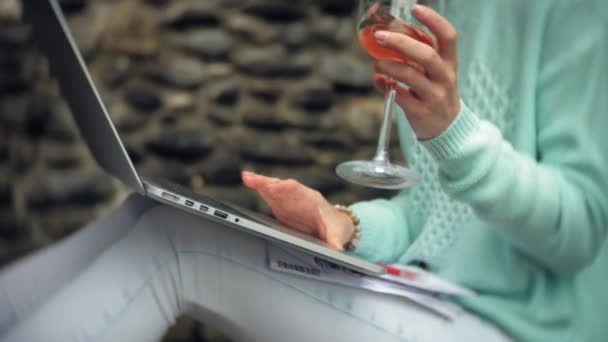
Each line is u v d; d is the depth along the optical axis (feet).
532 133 3.04
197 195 2.79
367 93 9.24
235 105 9.05
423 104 2.67
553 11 2.98
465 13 3.38
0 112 7.58
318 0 9.16
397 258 3.61
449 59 2.66
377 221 3.48
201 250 2.68
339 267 2.83
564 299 2.97
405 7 2.73
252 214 2.89
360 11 2.88
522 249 2.99
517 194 2.73
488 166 2.70
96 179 8.25
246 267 2.69
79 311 2.35
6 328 2.32
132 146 8.77
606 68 2.85
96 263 2.48
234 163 8.99
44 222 7.88
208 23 8.96
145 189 2.35
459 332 2.79
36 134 7.97
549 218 2.76
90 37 8.53
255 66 9.06
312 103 9.13
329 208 3.13
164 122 8.89
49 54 2.94
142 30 8.73
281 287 2.70
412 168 3.74
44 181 7.95
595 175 2.83
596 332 2.93
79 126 3.10
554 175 2.83
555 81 2.97
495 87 3.21
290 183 2.98
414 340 2.71
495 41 3.23
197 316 2.78
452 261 3.24
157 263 2.59
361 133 9.14
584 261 2.90
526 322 2.98
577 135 2.85
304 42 9.18
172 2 8.83
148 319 2.54
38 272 2.48
